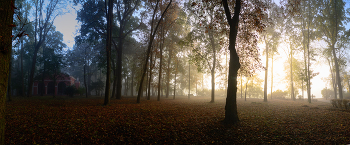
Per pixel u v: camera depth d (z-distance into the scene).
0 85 3.24
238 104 22.81
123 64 43.69
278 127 8.91
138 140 7.10
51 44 43.84
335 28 27.25
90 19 26.59
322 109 16.41
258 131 8.33
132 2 28.73
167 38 31.67
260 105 21.19
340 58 32.00
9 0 3.42
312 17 27.03
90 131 7.63
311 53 28.78
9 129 7.45
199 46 24.50
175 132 8.01
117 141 6.92
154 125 8.94
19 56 41.59
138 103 21.33
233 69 9.94
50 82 45.41
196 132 8.16
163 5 25.30
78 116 10.82
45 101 22.02
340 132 7.80
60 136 6.97
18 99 24.31
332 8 26.33
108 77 17.94
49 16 30.61
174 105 19.34
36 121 9.10
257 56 12.67
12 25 3.33
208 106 18.62
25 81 42.12
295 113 13.53
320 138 7.24
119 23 29.83
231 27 10.17
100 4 26.47
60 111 12.76
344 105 16.34
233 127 8.86
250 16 11.55
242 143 7.04
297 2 12.08
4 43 3.27
